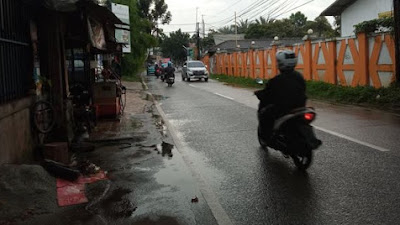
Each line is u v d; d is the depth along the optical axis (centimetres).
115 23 952
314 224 395
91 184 527
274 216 419
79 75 1125
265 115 634
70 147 733
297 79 598
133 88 2394
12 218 408
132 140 824
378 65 1432
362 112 1159
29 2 640
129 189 512
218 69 4216
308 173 561
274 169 591
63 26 803
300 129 559
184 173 582
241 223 405
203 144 780
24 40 643
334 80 1728
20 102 580
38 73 715
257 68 2809
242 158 662
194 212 435
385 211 417
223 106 1405
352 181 517
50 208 440
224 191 502
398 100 1245
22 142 587
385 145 707
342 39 1661
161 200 471
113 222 411
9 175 461
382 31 1411
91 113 949
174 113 1251
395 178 521
